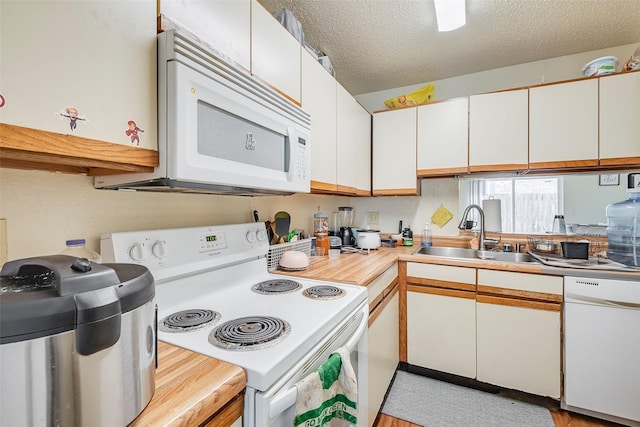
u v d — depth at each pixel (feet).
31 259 1.47
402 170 7.77
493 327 5.82
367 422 4.07
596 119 5.87
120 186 2.88
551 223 7.07
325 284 4.21
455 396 5.84
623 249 5.56
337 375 2.65
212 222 4.37
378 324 5.00
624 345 4.86
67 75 1.83
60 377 1.20
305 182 4.33
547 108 6.25
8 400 1.11
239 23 3.38
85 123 1.92
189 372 1.97
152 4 2.38
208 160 2.64
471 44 6.59
